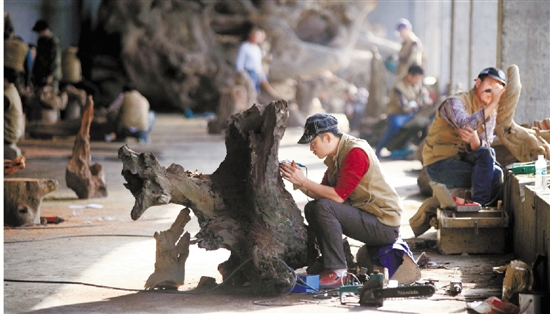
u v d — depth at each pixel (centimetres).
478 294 1354
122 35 6962
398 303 1295
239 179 1443
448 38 5500
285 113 1374
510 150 1966
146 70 7038
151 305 1296
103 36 7169
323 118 1399
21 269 1580
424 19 8344
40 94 4678
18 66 4475
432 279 1474
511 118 1950
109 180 3005
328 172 1459
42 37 4772
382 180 1408
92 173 2614
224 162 1464
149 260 1670
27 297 1355
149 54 7000
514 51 2492
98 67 7006
